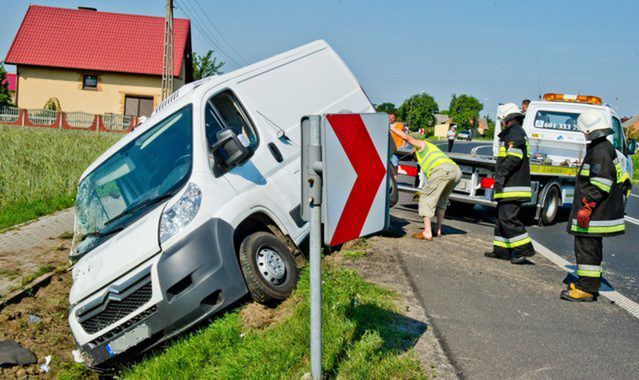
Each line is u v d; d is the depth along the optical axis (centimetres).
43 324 668
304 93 763
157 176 625
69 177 1400
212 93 665
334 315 504
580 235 629
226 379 448
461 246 859
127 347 553
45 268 785
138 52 4522
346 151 375
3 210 1154
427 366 437
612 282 746
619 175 626
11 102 6016
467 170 1095
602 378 442
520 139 762
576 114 1380
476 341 493
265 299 588
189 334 569
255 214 636
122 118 3941
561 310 595
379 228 404
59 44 4484
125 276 557
